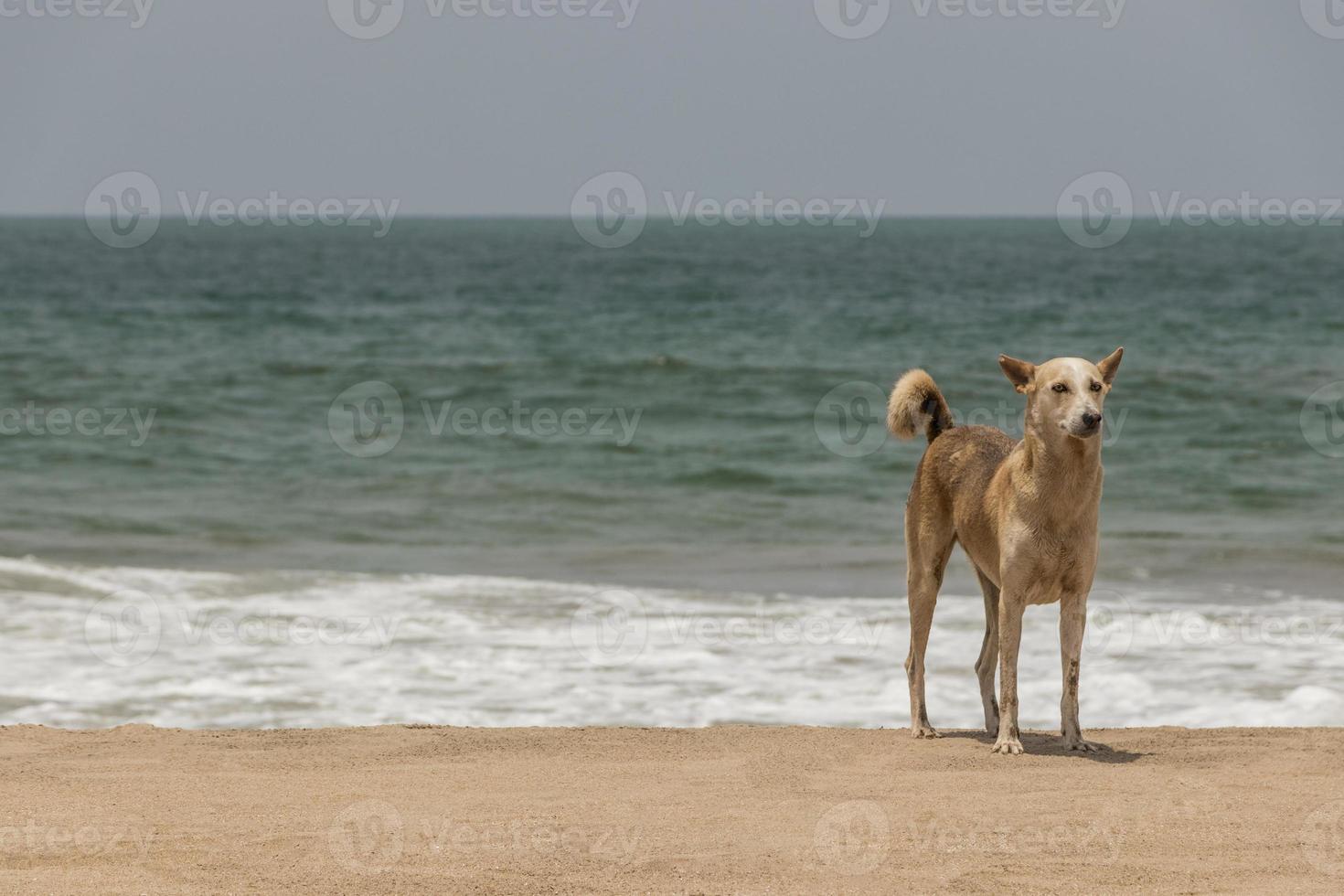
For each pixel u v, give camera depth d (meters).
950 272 80.31
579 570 14.62
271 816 6.34
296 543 15.93
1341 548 15.31
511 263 92.44
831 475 20.42
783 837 6.05
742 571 14.60
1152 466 20.88
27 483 19.12
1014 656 7.66
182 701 9.48
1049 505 7.40
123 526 16.56
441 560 15.13
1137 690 9.78
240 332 38.72
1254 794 6.70
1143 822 6.23
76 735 8.13
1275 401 26.34
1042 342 36.69
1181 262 92.06
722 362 31.61
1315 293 57.53
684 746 7.89
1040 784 6.93
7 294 54.50
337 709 9.37
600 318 44.47
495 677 10.17
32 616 11.70
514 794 6.79
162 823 6.23
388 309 48.34
